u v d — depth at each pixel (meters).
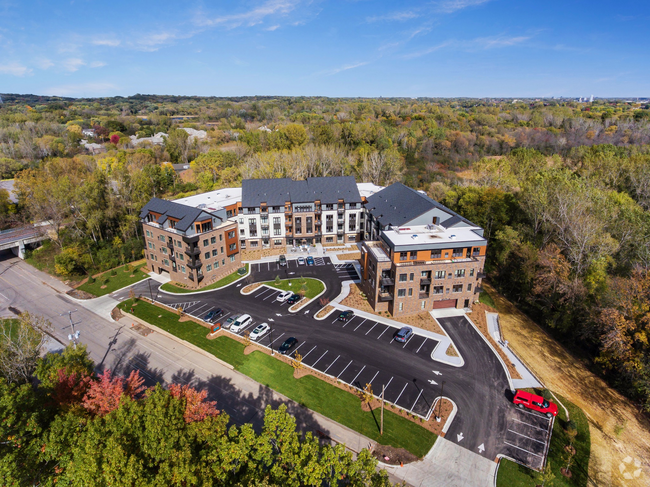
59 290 72.00
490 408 42.66
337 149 144.62
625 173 92.81
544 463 36.06
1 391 33.47
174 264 72.62
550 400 42.69
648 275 49.12
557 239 68.62
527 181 91.75
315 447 27.22
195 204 81.81
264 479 24.64
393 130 175.38
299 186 90.62
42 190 82.50
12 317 62.03
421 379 47.00
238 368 49.31
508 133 184.50
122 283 73.81
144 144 170.50
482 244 60.81
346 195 90.06
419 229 66.56
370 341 54.47
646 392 42.72
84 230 85.94
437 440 38.38
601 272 56.34
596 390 46.59
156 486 23.84
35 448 30.31
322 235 90.88
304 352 52.12
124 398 29.92
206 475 26.20
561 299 57.53
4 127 175.00
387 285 59.03
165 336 57.06
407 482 33.94
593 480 34.81
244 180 90.69
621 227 65.31
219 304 65.06
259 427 40.00
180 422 29.33
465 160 157.00
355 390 45.09
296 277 74.69
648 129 154.88
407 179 132.38
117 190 101.06
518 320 61.31
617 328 45.25
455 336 55.72
